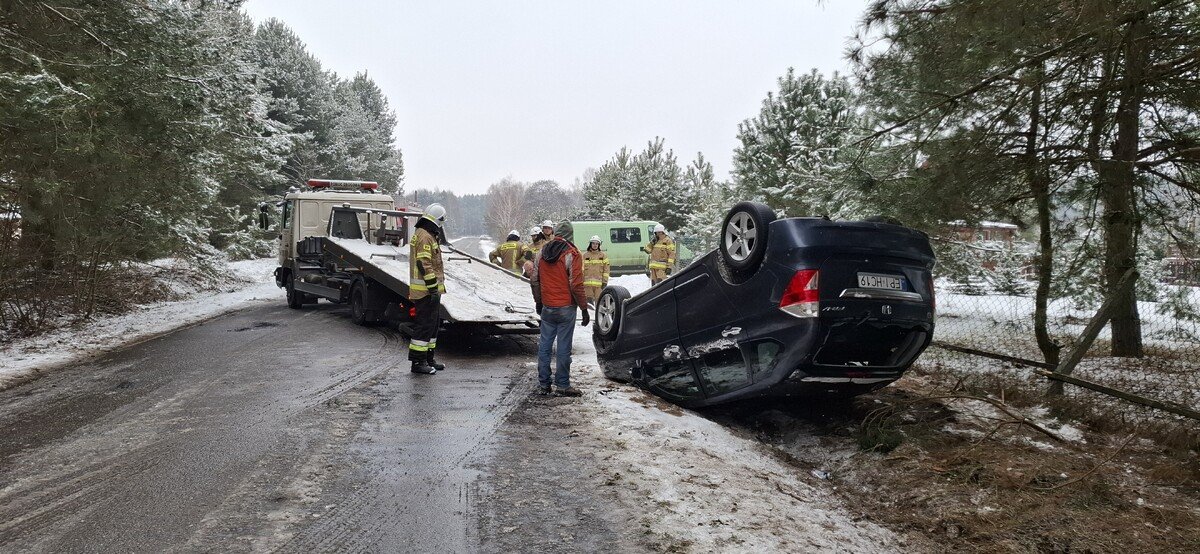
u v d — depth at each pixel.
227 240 20.05
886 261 5.27
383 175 44.28
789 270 5.10
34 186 8.48
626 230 24.89
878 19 5.64
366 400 6.18
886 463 5.00
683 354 6.26
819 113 15.50
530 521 3.63
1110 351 7.77
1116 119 5.51
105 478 4.12
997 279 8.03
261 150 13.89
